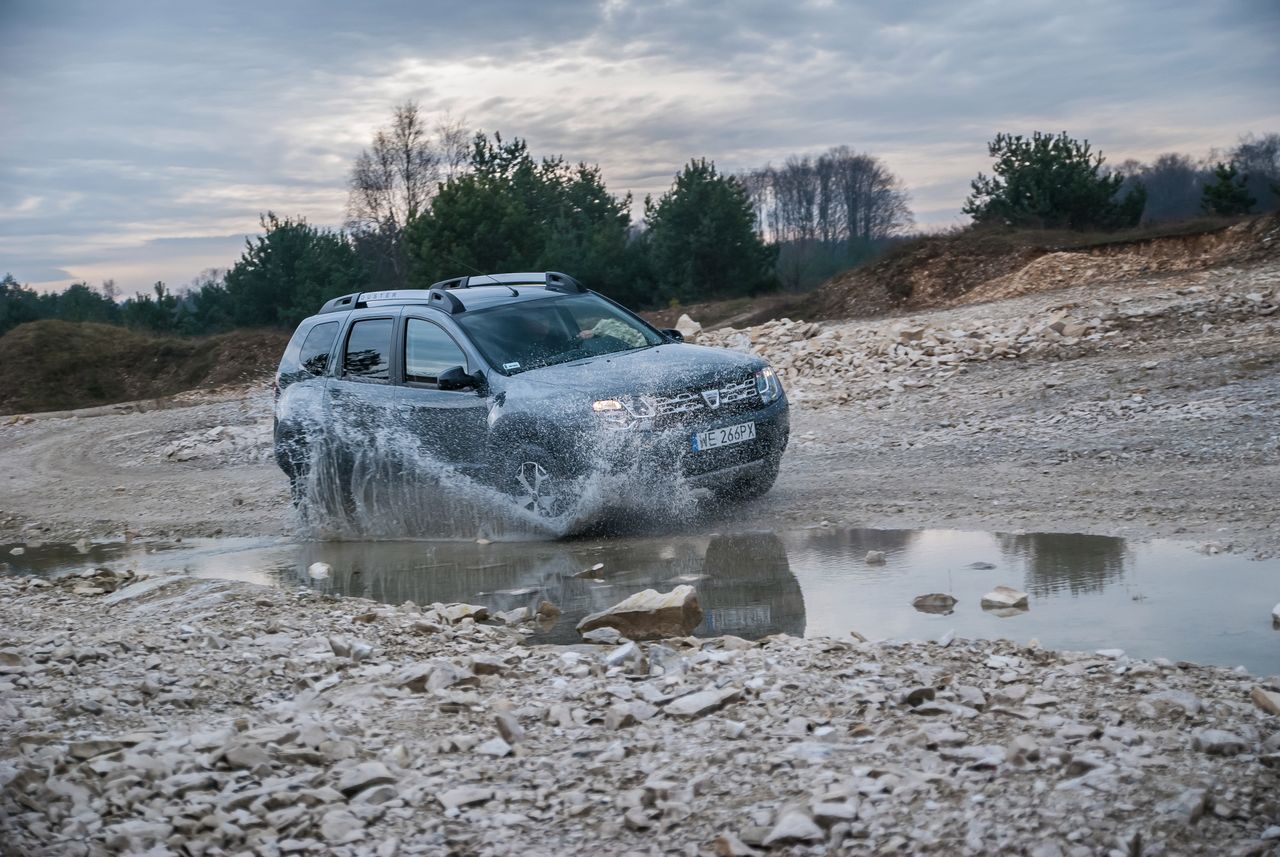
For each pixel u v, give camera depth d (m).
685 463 7.70
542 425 7.71
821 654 4.41
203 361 45.50
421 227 47.16
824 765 3.22
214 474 14.09
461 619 5.62
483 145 67.19
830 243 125.50
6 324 66.00
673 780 3.22
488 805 3.13
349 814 3.04
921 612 5.15
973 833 2.69
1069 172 41.03
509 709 3.99
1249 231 27.67
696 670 4.35
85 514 11.41
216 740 3.65
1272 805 2.72
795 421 13.35
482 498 8.30
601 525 7.90
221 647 5.07
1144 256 29.41
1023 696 3.73
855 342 18.12
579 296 9.34
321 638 5.14
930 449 10.33
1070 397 12.20
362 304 9.98
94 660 4.85
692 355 8.34
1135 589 5.23
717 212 49.19
